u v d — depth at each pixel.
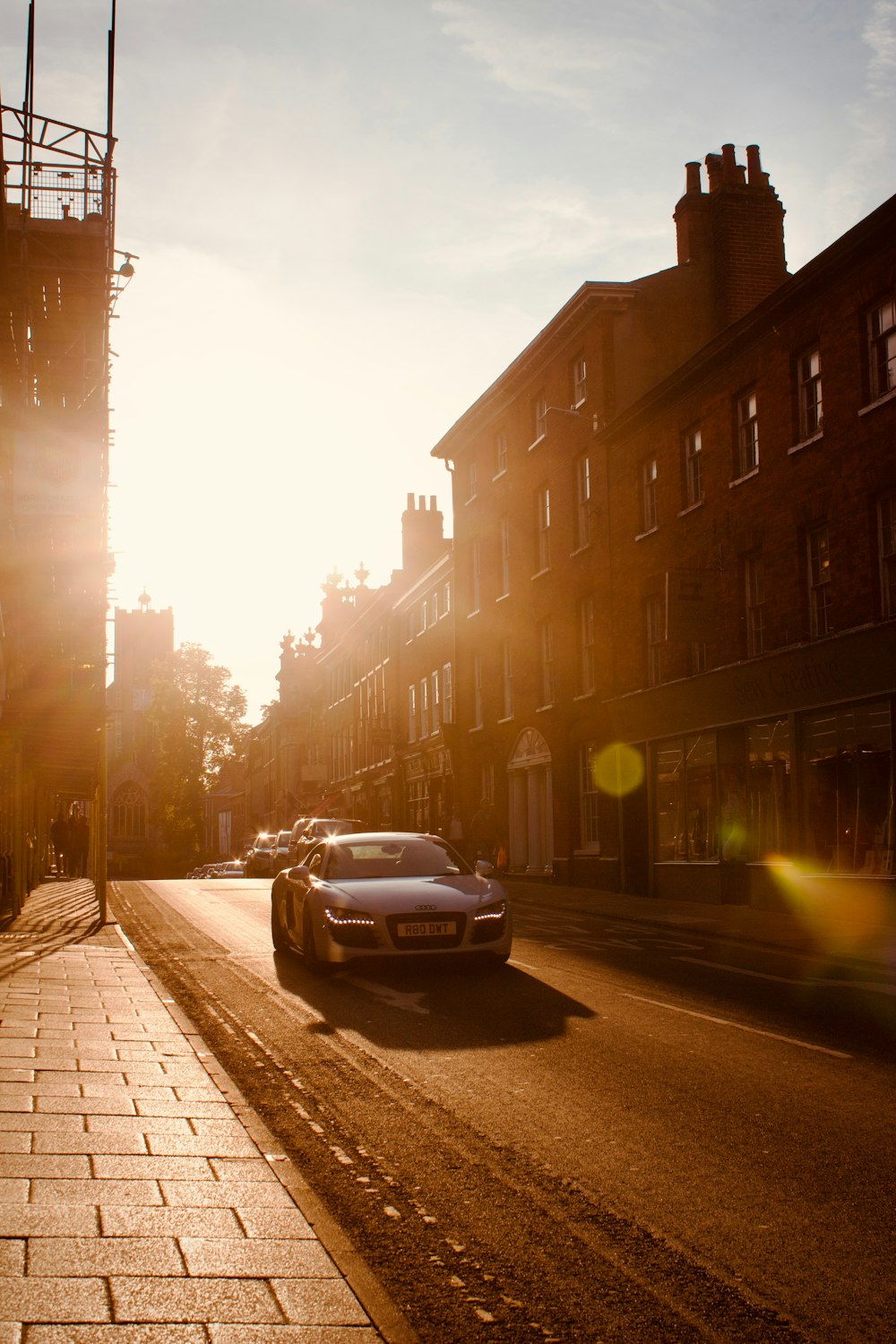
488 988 11.74
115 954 14.65
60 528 21.38
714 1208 5.35
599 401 29.86
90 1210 4.92
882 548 19.59
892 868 19.06
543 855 34.62
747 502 23.17
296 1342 3.73
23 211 21.53
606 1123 6.80
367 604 56.56
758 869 22.56
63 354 25.14
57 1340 3.68
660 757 26.77
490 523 38.09
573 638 31.62
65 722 24.41
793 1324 4.16
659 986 11.82
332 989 11.98
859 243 19.53
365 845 14.40
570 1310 4.29
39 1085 7.23
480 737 38.69
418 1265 4.71
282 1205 5.06
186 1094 7.11
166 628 114.81
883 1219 5.18
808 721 21.36
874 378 19.80
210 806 127.81
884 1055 8.41
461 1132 6.67
